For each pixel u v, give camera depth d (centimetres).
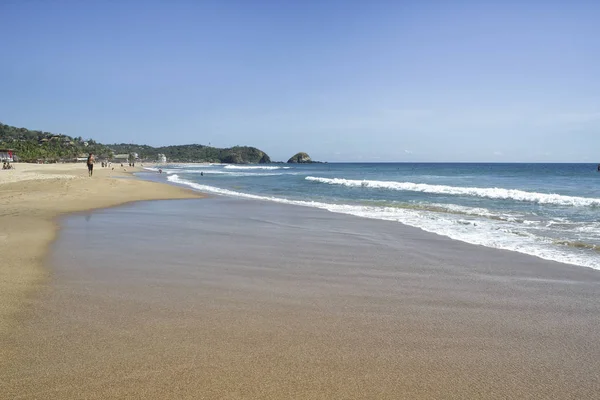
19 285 588
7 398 310
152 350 392
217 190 2805
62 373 347
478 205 1764
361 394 322
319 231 1116
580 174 5719
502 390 333
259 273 688
